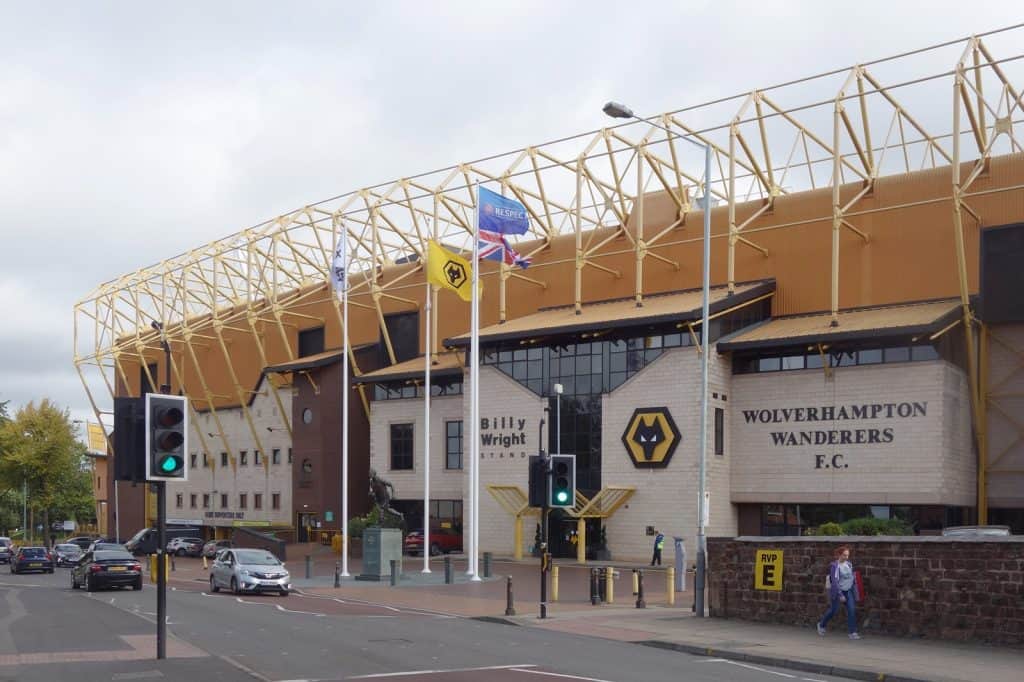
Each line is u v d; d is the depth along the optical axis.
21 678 15.70
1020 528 45.66
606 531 51.94
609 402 52.62
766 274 54.25
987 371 46.44
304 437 72.56
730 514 49.84
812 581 23.78
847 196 51.94
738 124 52.34
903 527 38.91
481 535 57.44
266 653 19.09
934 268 48.88
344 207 69.69
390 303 72.62
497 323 65.38
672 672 17.00
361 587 38.75
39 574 59.34
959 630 20.83
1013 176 47.03
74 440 105.12
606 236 61.28
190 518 87.31
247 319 77.56
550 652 19.66
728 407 50.44
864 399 46.34
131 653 18.94
